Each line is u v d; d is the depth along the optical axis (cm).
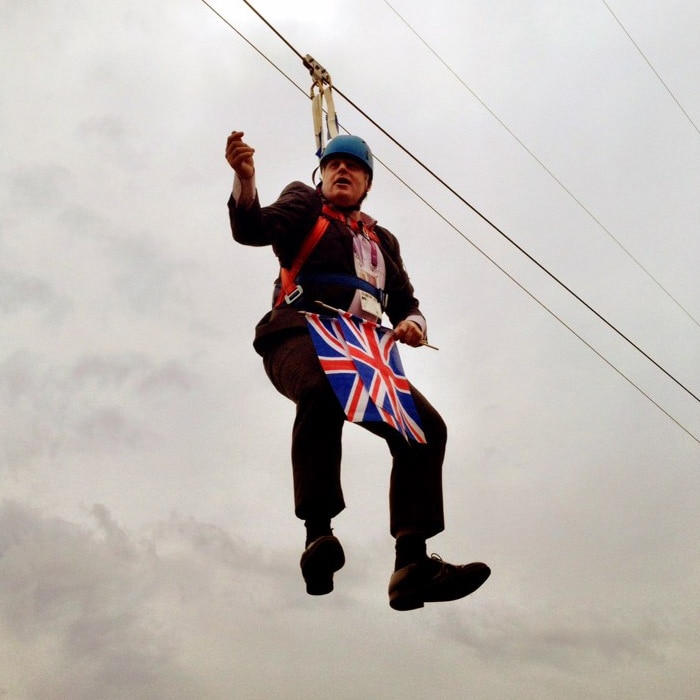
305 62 649
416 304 587
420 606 522
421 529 521
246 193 493
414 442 532
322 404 505
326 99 645
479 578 519
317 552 471
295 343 524
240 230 504
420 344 567
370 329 542
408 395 535
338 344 518
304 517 495
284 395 546
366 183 577
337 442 507
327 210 559
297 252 540
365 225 579
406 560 516
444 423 551
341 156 573
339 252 545
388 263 575
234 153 486
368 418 494
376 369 522
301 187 555
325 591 489
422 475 531
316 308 532
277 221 526
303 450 498
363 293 545
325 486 491
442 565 521
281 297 543
